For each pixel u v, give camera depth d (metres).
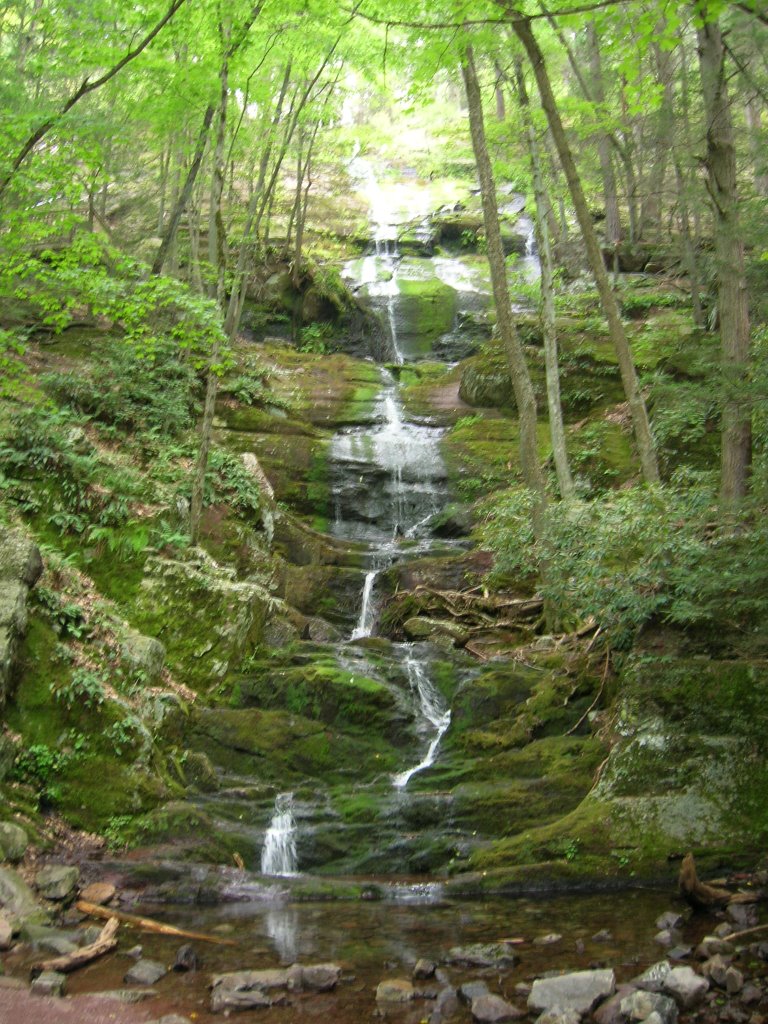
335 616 13.69
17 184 9.96
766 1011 4.54
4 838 7.02
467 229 29.45
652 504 9.72
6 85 15.67
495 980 5.17
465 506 16.17
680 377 16.02
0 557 8.85
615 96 22.36
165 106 13.48
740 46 12.02
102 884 6.96
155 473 13.24
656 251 24.69
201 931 6.21
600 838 7.62
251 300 24.08
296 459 16.66
